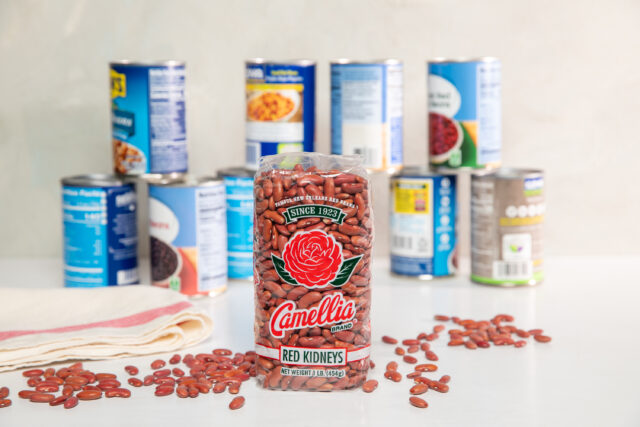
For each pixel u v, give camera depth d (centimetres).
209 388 122
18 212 202
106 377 126
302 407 116
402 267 182
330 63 175
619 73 196
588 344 141
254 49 196
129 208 173
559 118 198
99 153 200
